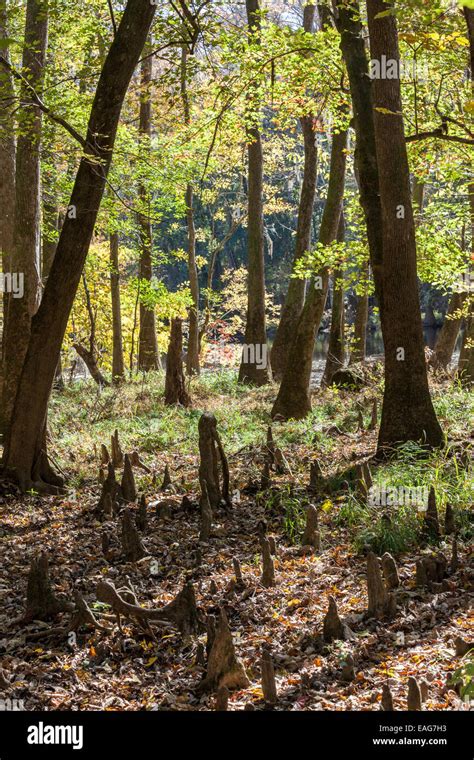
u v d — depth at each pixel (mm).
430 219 13711
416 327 10523
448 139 10648
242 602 6844
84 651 6160
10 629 6703
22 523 10180
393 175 10383
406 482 9070
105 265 24906
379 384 17375
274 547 8008
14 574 8086
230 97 14328
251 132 23250
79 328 31203
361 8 16234
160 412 17750
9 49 13320
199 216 44594
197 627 6332
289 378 15844
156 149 18047
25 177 12773
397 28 10203
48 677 5773
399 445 10430
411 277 10492
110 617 6656
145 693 5480
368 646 5703
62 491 11680
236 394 21297
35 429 11633
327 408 16219
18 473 11523
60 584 7621
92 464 13211
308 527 8070
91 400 19953
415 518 8008
